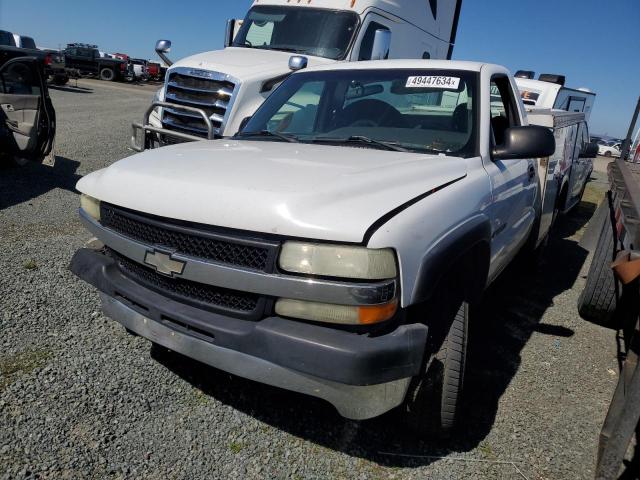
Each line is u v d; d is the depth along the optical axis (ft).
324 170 8.00
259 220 6.77
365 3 23.12
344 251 6.48
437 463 8.12
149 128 14.64
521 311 14.70
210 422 8.59
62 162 26.94
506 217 10.99
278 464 7.82
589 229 14.40
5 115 22.70
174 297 7.73
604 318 13.46
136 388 9.24
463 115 10.49
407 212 7.13
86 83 90.68
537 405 9.89
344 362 6.41
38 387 8.93
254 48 23.94
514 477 7.92
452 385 8.02
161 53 25.05
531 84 38.96
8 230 16.47
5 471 7.11
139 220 7.84
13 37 42.06
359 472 7.81
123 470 7.38
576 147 22.41
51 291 12.48
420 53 29.14
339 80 12.12
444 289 8.32
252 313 7.06
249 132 12.14
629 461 8.41
